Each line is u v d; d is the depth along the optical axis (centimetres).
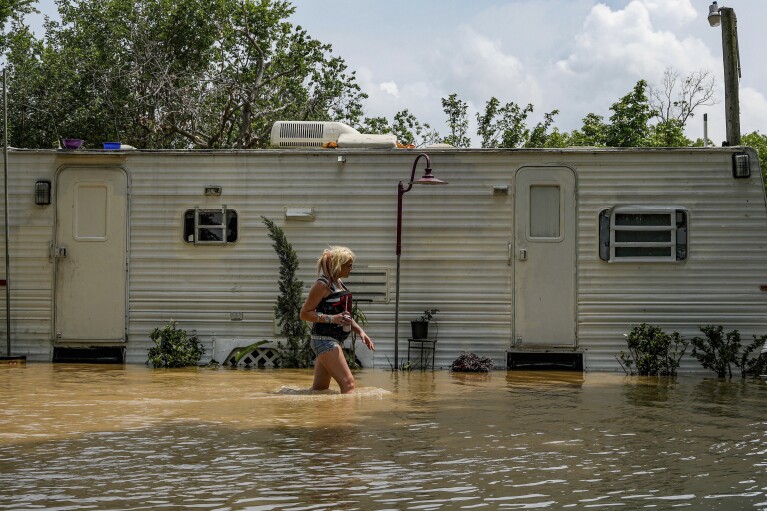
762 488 457
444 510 410
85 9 3591
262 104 3494
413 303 1162
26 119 3338
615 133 3312
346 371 855
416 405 771
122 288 1187
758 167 1133
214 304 1181
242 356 1164
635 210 1140
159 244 1188
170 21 3472
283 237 1163
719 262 1138
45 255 1191
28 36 3628
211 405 757
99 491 443
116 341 1183
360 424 657
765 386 971
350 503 421
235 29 3553
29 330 1191
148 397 809
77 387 893
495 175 1160
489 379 1023
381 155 1171
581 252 1148
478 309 1156
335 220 1176
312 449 555
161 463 511
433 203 1164
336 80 3666
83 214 1192
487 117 3681
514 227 1154
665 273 1141
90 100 3331
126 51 3434
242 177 1184
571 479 476
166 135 3272
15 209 1194
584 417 711
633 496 438
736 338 1109
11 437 593
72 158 1191
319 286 844
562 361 1159
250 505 417
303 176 1179
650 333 1117
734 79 1438
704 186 1141
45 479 470
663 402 817
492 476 482
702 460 532
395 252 1168
